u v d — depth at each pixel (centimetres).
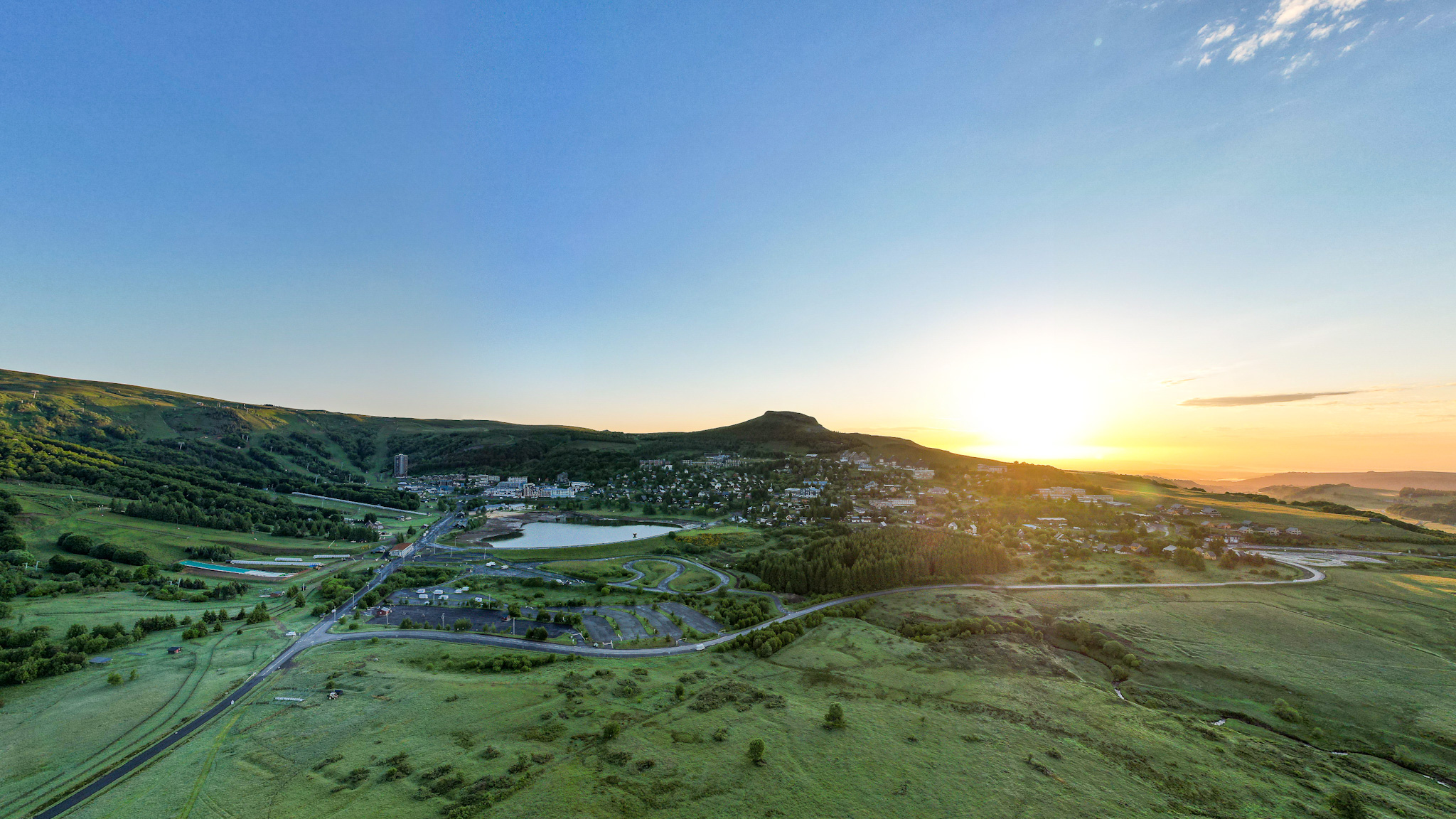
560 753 9100
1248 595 18000
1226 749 9825
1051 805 8088
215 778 8319
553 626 16225
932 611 17450
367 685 11612
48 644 12519
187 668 12250
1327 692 11981
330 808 7638
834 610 17762
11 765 8631
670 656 13975
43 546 19588
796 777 8581
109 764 8725
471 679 12038
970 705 11300
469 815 7519
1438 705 11275
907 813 7812
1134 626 15538
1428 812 8231
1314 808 8231
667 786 8269
